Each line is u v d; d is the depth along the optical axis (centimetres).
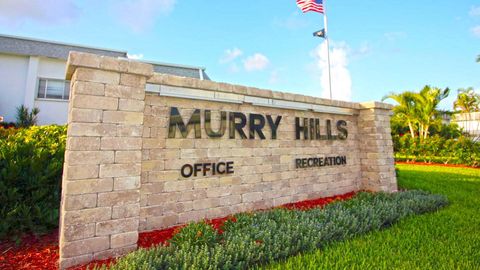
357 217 521
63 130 673
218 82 587
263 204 655
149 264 313
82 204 381
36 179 482
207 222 536
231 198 604
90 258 380
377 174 853
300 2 1299
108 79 416
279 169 696
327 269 337
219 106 605
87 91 399
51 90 1440
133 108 434
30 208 460
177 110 542
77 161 383
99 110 405
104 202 397
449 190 950
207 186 571
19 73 1385
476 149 2045
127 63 428
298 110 757
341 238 454
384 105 899
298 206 673
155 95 521
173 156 533
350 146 880
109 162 406
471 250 407
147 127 509
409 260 371
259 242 404
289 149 723
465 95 3878
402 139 2584
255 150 654
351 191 857
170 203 522
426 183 1102
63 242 364
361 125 905
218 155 592
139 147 434
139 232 486
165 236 473
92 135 397
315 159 777
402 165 2162
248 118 652
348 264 351
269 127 687
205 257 336
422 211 650
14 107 1359
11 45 1403
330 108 827
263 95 661
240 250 360
